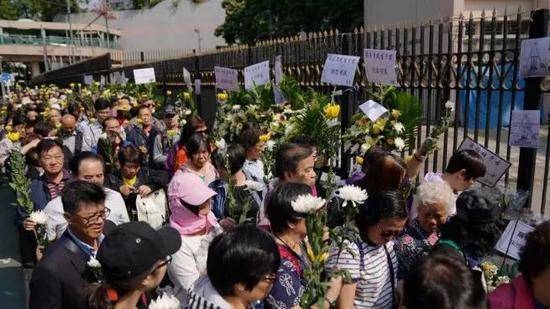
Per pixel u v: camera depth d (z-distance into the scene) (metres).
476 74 4.34
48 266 2.52
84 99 12.91
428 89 4.86
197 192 3.06
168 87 13.95
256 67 6.86
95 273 2.38
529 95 3.78
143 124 7.74
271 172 4.39
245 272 1.86
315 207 2.01
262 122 6.11
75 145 7.22
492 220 2.44
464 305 1.61
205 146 4.55
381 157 3.35
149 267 2.05
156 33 62.25
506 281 2.55
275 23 26.91
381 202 2.42
